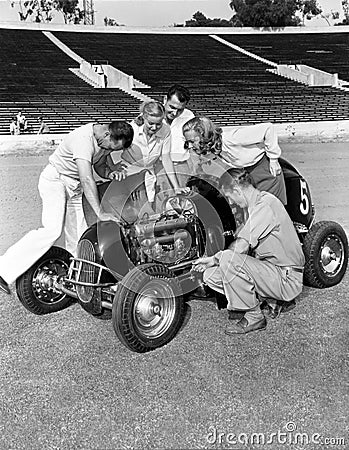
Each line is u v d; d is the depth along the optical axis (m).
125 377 3.65
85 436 3.08
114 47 46.50
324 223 4.90
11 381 3.65
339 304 4.64
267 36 51.22
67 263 4.65
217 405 3.32
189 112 4.71
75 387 3.56
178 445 2.99
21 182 12.71
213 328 4.28
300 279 4.27
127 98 32.22
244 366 3.72
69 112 28.05
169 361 3.82
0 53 42.06
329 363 3.73
